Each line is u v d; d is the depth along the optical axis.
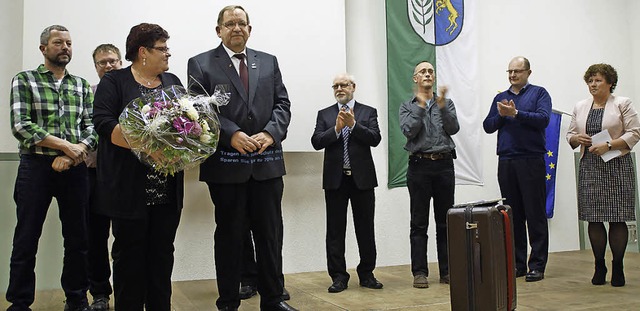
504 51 5.70
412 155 3.92
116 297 2.32
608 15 6.25
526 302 3.26
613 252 3.80
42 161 2.92
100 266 3.30
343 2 4.82
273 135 2.63
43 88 3.00
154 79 2.41
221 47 2.78
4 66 4.12
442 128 3.87
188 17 4.39
